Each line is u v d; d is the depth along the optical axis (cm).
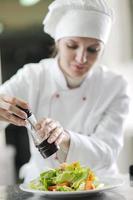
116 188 137
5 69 407
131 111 338
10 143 405
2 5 404
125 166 341
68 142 160
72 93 192
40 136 130
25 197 130
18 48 407
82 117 191
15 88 194
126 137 339
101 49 176
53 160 186
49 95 194
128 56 346
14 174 389
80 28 169
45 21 186
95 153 164
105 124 185
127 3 344
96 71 197
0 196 133
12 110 136
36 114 196
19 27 406
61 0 177
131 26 346
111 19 181
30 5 401
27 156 404
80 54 168
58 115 193
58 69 191
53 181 130
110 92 193
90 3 172
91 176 130
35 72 197
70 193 119
